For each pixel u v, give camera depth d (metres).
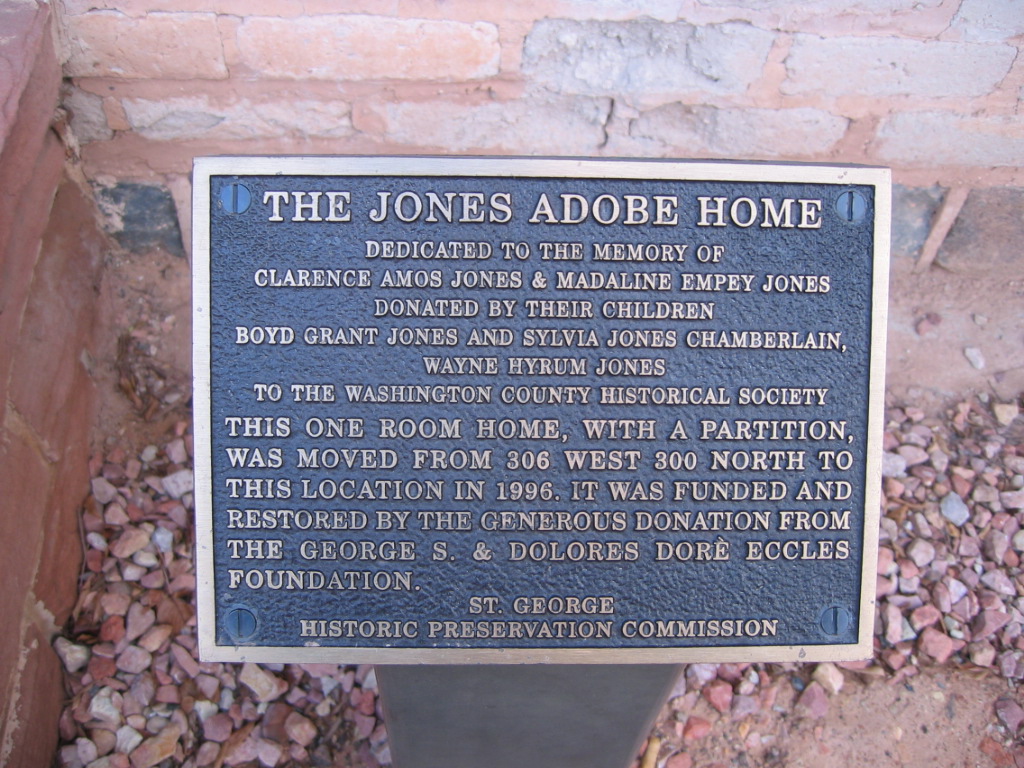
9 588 1.85
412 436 1.75
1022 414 2.54
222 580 1.76
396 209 1.71
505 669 1.80
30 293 2.05
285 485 1.75
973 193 2.47
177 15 1.96
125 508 2.32
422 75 2.11
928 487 2.43
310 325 1.73
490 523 1.76
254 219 1.72
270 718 2.10
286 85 2.11
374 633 1.78
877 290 1.77
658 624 1.79
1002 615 2.23
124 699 2.07
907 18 2.06
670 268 1.75
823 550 1.79
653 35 2.09
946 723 2.14
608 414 1.76
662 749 2.12
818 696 2.16
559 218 1.73
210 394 1.74
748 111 2.24
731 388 1.76
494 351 1.75
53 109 1.94
